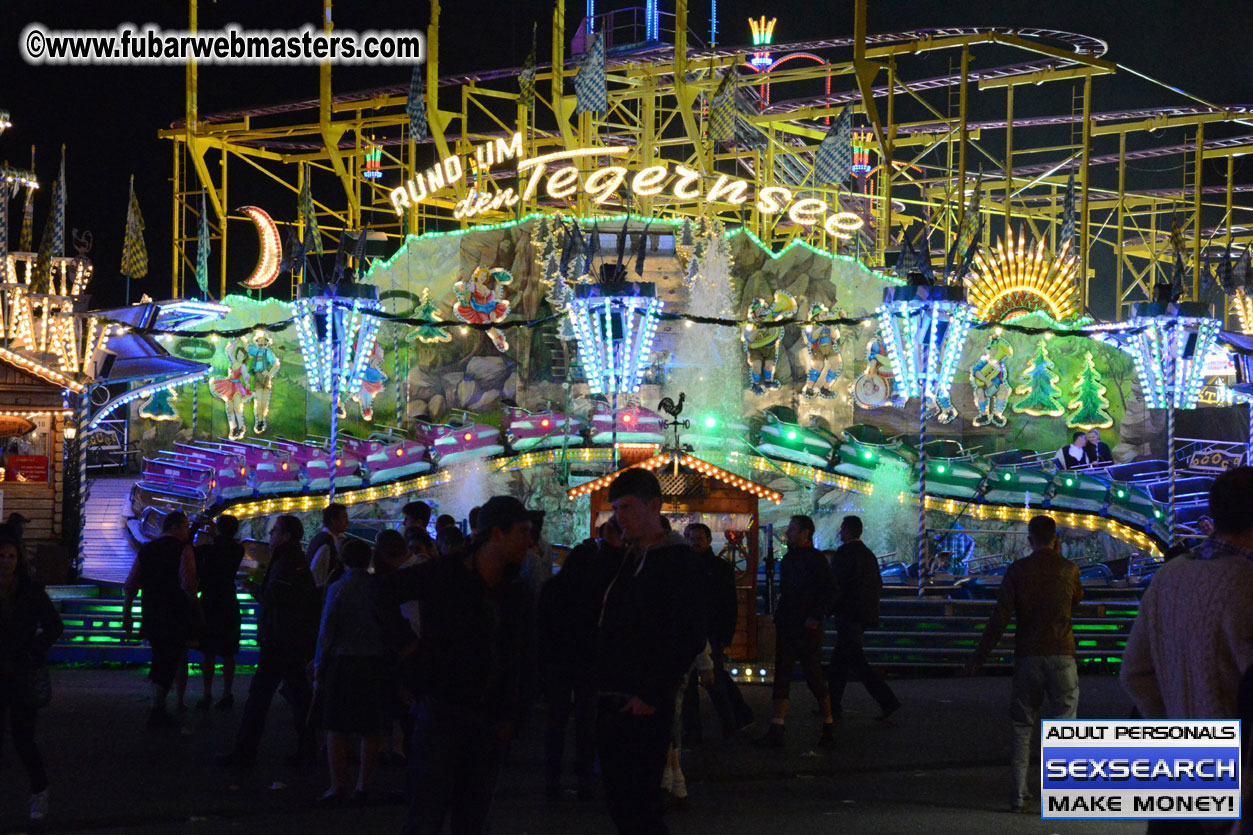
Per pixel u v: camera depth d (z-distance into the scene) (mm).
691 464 17312
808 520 12547
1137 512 30203
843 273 37344
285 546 11117
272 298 36750
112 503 32562
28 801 9383
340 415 36344
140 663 18172
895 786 10516
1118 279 53062
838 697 13766
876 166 52344
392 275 36719
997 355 37125
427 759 6559
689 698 12352
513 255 36812
